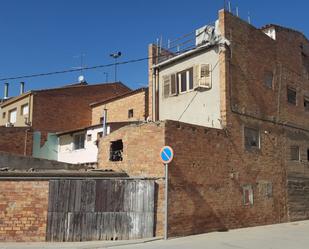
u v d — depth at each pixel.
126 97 29.95
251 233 17.28
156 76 23.80
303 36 26.36
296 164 23.78
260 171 20.95
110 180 15.55
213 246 13.62
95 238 15.16
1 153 19.16
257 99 21.48
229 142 19.19
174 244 14.01
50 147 31.88
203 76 20.66
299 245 14.27
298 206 23.39
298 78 25.31
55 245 14.10
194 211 16.77
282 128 23.14
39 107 33.00
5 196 15.06
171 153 15.12
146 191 15.62
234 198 18.97
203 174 17.47
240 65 20.73
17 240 14.91
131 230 15.35
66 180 15.31
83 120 34.94
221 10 20.39
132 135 17.14
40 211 15.06
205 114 20.47
